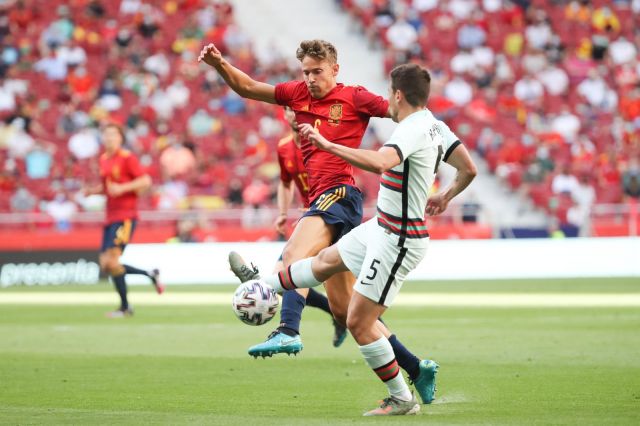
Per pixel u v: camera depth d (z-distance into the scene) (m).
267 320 24.50
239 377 30.88
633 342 39.41
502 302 62.62
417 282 85.25
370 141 106.56
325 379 30.36
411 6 129.00
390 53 122.81
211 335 44.97
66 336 44.59
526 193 103.88
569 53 125.81
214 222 94.06
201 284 87.88
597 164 108.75
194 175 102.56
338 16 131.88
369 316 23.30
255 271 25.36
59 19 122.62
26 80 116.56
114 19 124.44
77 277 93.12
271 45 122.94
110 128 54.66
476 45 123.94
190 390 28.00
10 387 28.69
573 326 46.50
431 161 23.16
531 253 91.19
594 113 118.25
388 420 22.28
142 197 99.31
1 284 92.31
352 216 29.50
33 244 93.88
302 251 28.75
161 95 114.00
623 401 24.94
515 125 114.50
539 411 23.45
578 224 94.44
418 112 23.27
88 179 102.75
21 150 108.06
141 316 55.94
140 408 24.66
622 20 131.38
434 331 44.94
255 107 113.38
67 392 27.62
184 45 120.81
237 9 132.38
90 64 118.44
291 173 36.03
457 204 96.94
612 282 81.25
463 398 25.94
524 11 128.75
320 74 28.47
